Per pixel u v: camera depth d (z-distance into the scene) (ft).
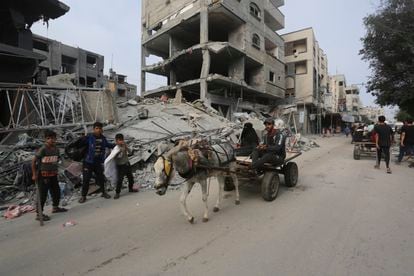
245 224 14.62
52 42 106.73
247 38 84.53
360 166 32.96
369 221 14.67
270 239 12.70
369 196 19.56
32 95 32.73
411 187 22.21
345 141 79.36
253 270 10.08
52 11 43.83
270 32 100.48
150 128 38.91
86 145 19.70
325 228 13.84
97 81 127.24
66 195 20.67
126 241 12.92
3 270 10.64
